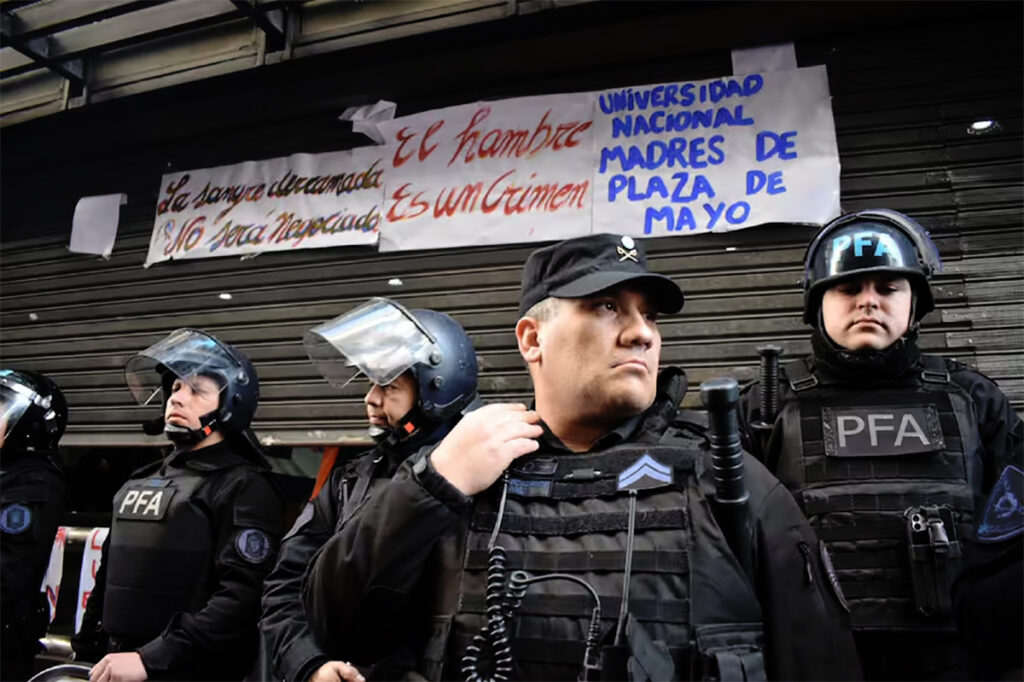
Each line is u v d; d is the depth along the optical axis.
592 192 3.14
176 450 2.68
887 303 1.87
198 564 2.39
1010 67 2.78
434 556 1.27
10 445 3.12
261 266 3.74
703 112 3.06
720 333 2.89
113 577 2.44
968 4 2.79
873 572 1.70
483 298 3.26
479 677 1.08
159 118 3.96
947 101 2.82
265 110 3.83
